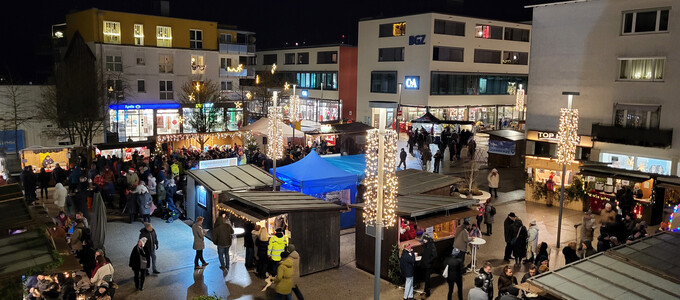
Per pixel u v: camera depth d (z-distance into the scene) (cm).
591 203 2186
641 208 2031
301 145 3425
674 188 1962
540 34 2900
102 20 4234
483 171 3144
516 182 2823
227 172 1980
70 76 3578
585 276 930
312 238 1452
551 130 2894
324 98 6231
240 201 1537
